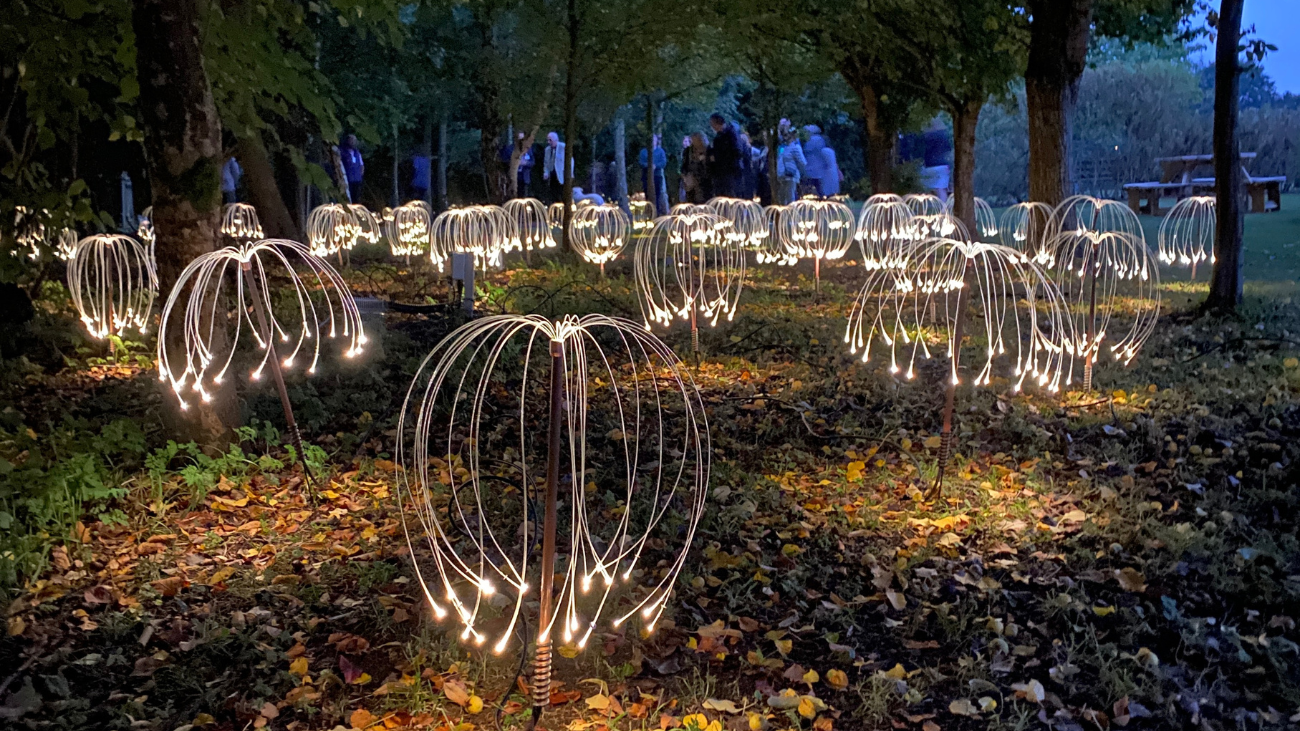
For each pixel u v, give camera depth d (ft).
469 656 14.17
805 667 14.33
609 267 54.29
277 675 13.82
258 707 13.17
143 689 13.64
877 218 47.16
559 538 18.21
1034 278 43.14
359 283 47.91
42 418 25.52
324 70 64.85
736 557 17.40
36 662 14.11
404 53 66.69
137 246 33.53
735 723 12.68
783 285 48.88
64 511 18.58
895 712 13.14
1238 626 15.01
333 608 15.98
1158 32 60.03
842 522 19.15
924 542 18.13
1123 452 22.00
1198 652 14.25
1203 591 15.96
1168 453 22.00
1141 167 104.78
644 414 26.02
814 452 23.50
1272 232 66.13
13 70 30.30
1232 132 35.06
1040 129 49.62
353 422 25.49
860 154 121.39
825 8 61.62
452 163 111.45
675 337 35.22
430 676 13.80
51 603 15.90
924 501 20.10
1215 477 20.47
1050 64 49.06
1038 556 17.42
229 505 19.98
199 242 21.30
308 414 25.30
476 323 12.37
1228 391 25.72
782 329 35.88
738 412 26.35
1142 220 79.51
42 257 37.01
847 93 79.36
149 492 20.35
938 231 45.19
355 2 28.35
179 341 21.57
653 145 92.58
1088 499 19.81
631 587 16.33
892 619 15.56
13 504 18.37
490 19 62.34
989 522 18.88
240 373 29.48
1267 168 102.73
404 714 13.03
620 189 99.04
